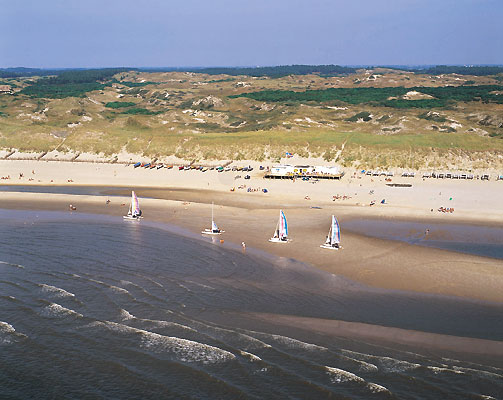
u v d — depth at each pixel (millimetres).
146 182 114125
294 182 110312
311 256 61406
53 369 36531
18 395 33656
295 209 87000
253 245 66125
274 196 98000
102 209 87812
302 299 48438
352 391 33750
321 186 106062
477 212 83562
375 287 51438
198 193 101875
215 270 56500
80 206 90312
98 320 43625
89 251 63250
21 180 116438
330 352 38375
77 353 38562
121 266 57531
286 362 37188
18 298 47938
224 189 105688
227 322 43469
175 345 39562
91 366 36875
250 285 51969
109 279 53281
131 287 51031
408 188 102688
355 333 41469
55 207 89438
